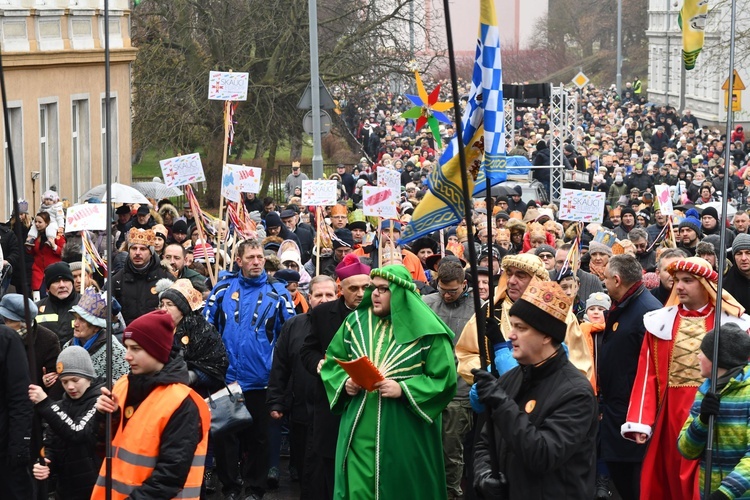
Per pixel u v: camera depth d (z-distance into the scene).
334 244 15.62
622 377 9.41
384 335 8.52
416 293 8.63
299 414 10.49
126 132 35.69
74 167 31.97
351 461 8.41
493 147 6.37
